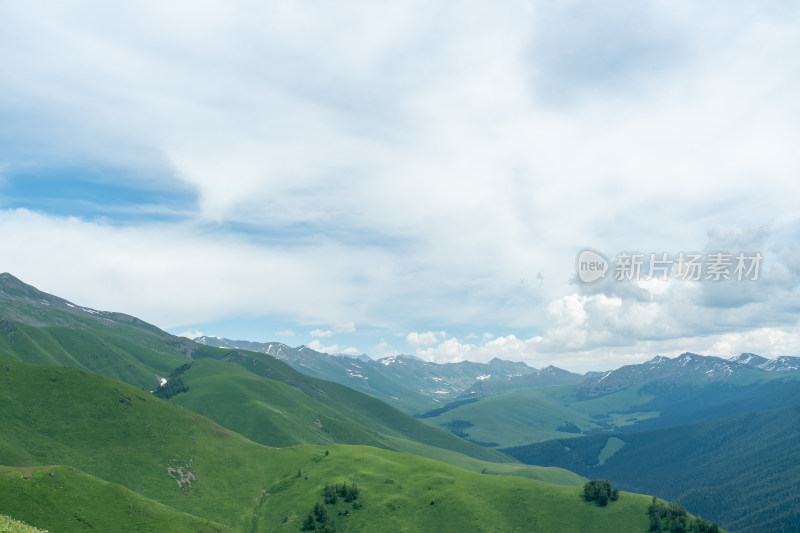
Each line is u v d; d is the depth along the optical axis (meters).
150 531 119.88
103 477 163.25
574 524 174.25
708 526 165.12
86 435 180.88
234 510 170.38
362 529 163.25
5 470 121.94
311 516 165.25
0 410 175.00
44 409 185.88
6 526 57.94
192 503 167.25
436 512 175.12
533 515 177.88
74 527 113.00
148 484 168.00
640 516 175.00
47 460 160.00
